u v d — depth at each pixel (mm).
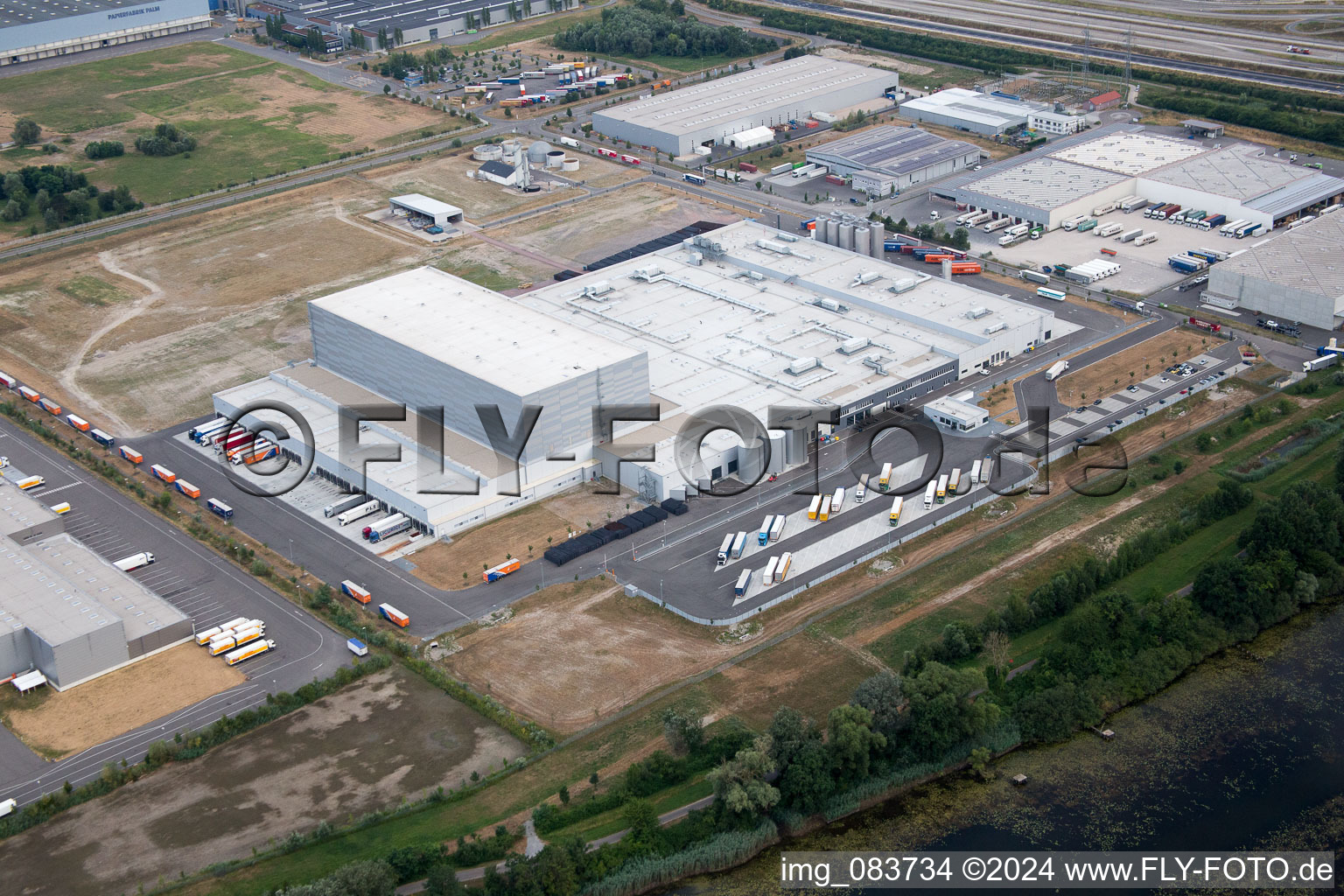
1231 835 189250
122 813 191625
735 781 187500
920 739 198875
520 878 173500
